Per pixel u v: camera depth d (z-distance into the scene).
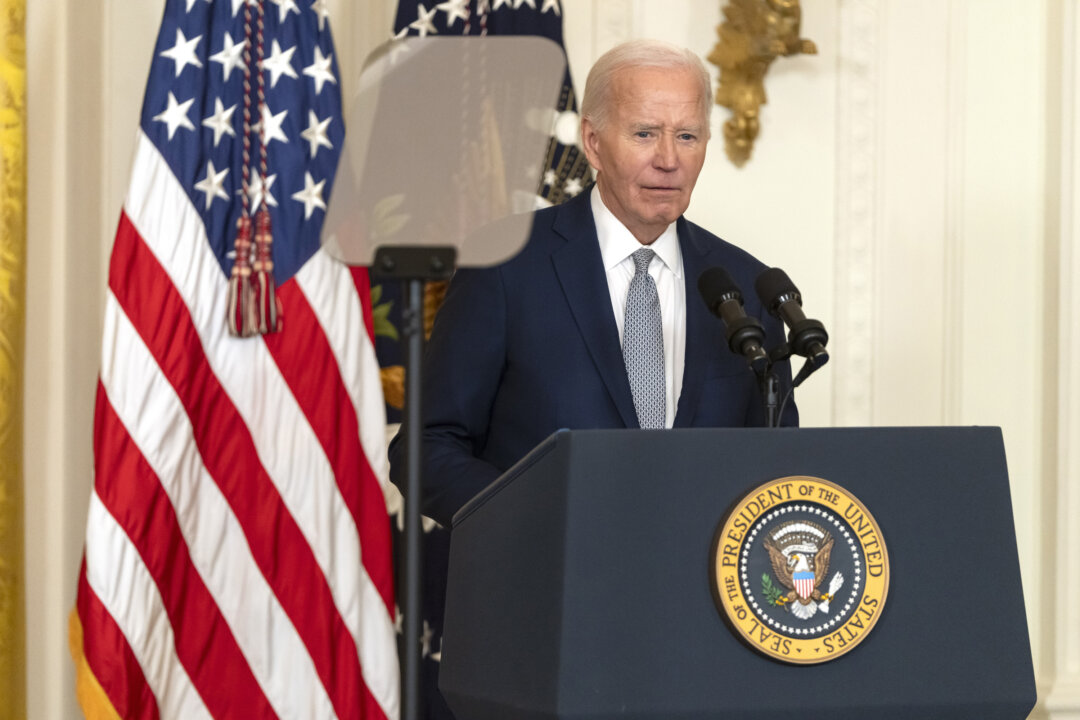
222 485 12.21
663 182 9.24
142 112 12.26
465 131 5.91
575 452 5.10
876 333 15.83
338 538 12.52
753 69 15.41
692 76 9.40
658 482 5.15
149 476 11.74
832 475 5.35
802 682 5.14
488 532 5.77
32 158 13.14
